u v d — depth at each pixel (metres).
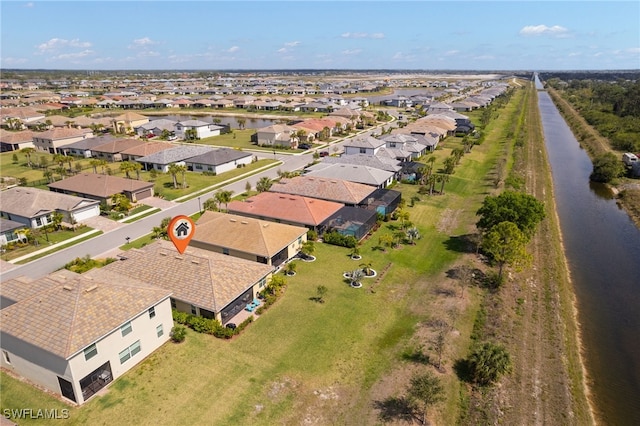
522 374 31.17
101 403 28.30
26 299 31.47
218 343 34.47
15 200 61.16
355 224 54.72
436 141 113.56
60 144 111.00
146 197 71.62
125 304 31.47
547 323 37.47
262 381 30.23
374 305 39.94
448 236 55.91
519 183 75.19
